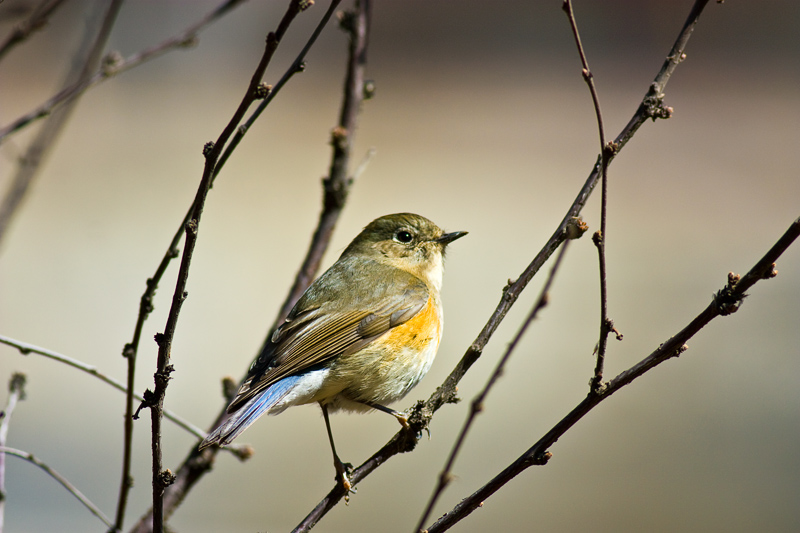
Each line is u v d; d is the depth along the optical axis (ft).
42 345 43.91
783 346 43.04
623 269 50.75
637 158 65.92
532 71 80.48
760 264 12.64
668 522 33.47
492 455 37.91
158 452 13.00
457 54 83.41
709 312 13.00
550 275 14.73
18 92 60.18
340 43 81.56
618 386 13.51
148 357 44.16
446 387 16.30
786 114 71.56
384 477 37.22
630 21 82.69
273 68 78.69
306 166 63.57
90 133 64.90
